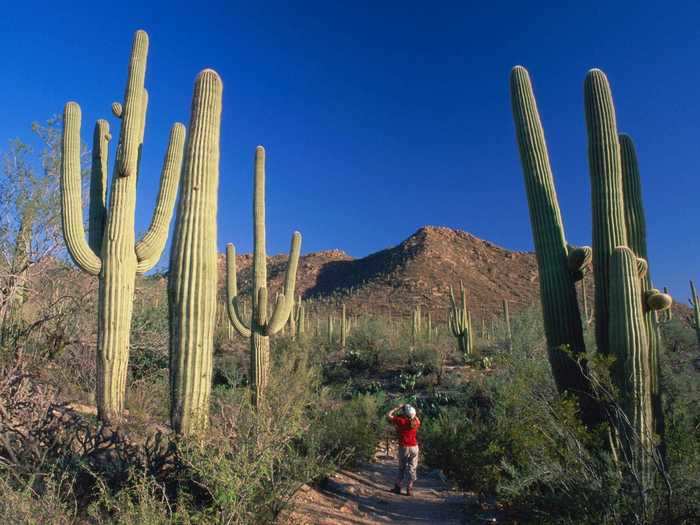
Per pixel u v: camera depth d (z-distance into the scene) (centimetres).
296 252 1194
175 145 880
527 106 721
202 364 568
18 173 1091
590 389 613
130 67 819
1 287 996
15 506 372
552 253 671
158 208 862
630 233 643
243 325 1212
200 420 529
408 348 2256
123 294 782
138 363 1242
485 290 7062
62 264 1159
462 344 2211
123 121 809
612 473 471
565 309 655
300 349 1543
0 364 618
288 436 538
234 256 1252
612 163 617
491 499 743
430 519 703
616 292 543
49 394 569
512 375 903
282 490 535
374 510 725
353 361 2217
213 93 625
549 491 529
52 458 483
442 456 857
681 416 604
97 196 866
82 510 441
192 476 475
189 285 574
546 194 690
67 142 830
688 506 450
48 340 1006
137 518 402
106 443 556
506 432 680
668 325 1489
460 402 1337
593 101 631
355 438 928
